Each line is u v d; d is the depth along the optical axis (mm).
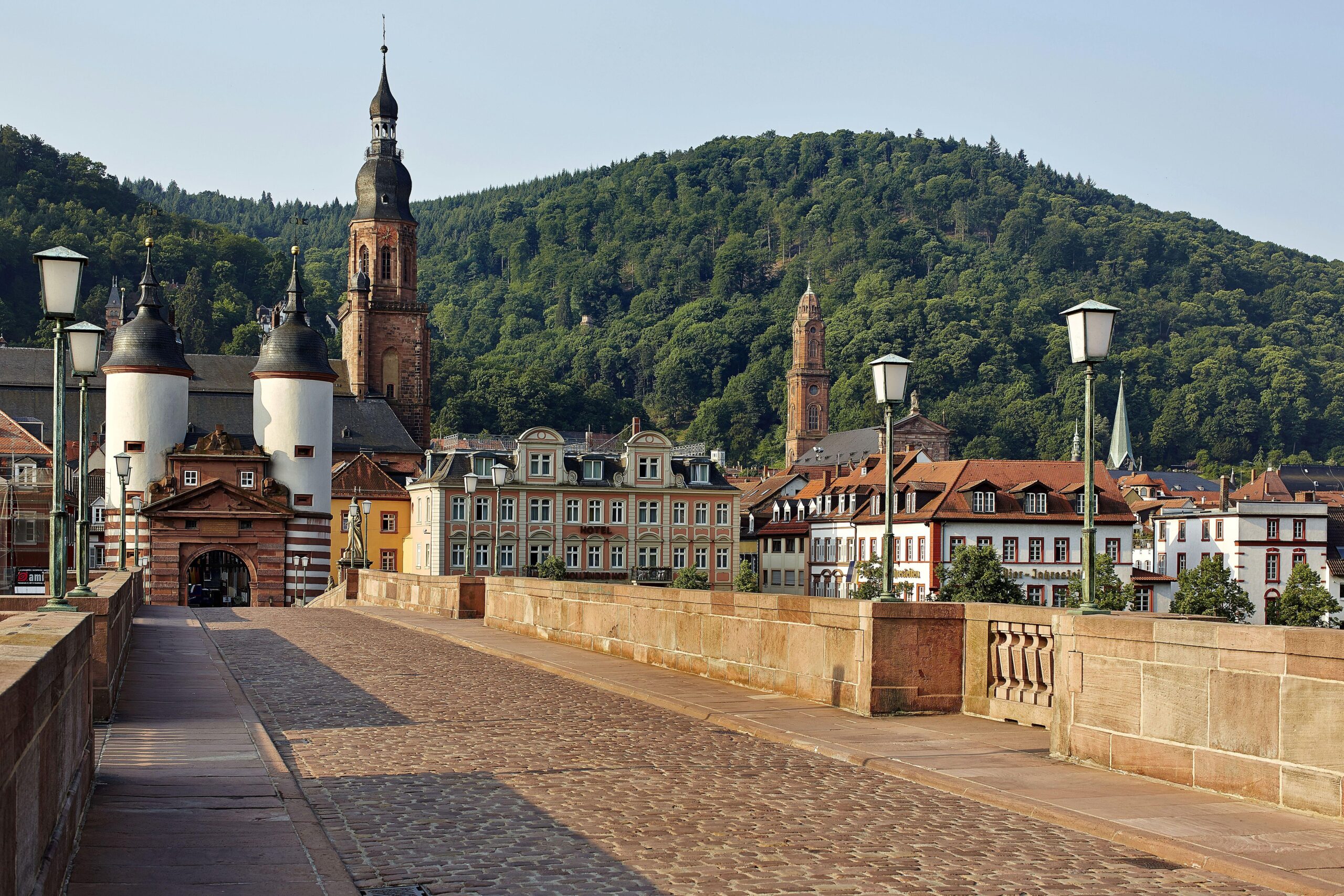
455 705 22844
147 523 81375
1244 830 12703
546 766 16625
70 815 10680
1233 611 107062
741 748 18234
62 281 19984
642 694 23906
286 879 10688
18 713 7684
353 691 24859
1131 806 13820
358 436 135875
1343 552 119625
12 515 88375
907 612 20812
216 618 47719
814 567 131625
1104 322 17297
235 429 122812
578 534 114062
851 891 10797
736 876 11219
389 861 11656
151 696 23188
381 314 147375
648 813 13781
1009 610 19875
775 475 169625
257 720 20125
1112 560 110438
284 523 83562
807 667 22906
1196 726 14812
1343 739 13047
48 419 122000
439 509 110062
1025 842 12586
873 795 14883
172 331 85562
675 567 116875
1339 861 11531
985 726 19578
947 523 109562
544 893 10656
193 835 12109
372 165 148250
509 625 39844
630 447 116375
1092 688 16438
